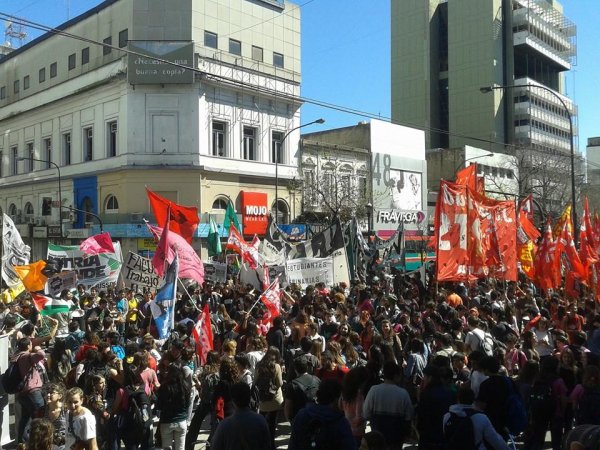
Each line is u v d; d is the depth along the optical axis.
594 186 68.25
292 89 43.47
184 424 8.34
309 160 44.88
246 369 8.85
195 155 37.56
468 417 6.06
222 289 18.42
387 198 51.16
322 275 19.16
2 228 14.98
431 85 86.12
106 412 8.11
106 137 39.81
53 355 10.62
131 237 37.19
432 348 11.19
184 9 38.06
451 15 84.25
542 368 8.35
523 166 59.12
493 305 14.65
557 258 17.97
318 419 5.79
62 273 16.30
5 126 50.78
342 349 10.13
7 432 9.62
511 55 83.00
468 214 16.34
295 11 45.06
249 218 39.69
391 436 6.87
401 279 21.16
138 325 15.40
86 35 42.72
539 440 8.22
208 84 38.16
